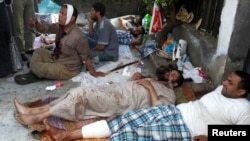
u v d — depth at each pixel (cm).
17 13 439
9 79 409
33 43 506
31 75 415
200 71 397
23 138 286
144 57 500
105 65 460
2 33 391
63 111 289
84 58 405
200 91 365
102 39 459
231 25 331
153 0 541
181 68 430
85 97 293
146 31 596
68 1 791
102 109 304
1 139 284
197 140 252
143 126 254
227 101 262
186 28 485
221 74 356
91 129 274
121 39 562
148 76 404
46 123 275
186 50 476
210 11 429
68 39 390
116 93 305
